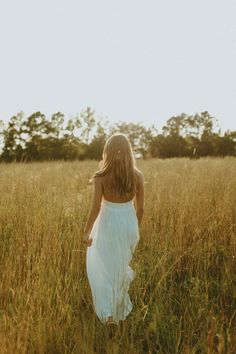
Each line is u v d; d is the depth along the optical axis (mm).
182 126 54375
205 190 6203
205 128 53562
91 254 3381
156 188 6293
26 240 4168
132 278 3471
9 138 46656
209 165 10938
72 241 4262
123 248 3307
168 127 54312
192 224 4664
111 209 3283
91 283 3320
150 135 59625
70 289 3469
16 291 3209
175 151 51844
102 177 3240
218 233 4605
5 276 3414
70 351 2748
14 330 2580
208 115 53281
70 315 3096
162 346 2947
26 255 3816
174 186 6391
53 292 3357
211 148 51344
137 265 3846
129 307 3293
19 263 3580
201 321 3062
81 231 4484
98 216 3406
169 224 4832
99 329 2992
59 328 2844
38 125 48594
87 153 50188
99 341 2822
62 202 5691
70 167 12914
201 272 3893
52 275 3477
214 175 7816
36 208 5094
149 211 5184
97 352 2643
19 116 47625
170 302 3375
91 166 13508
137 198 3457
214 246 4383
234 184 6797
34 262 3600
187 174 8516
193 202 5297
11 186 6668
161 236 4473
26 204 5383
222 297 3477
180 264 4039
